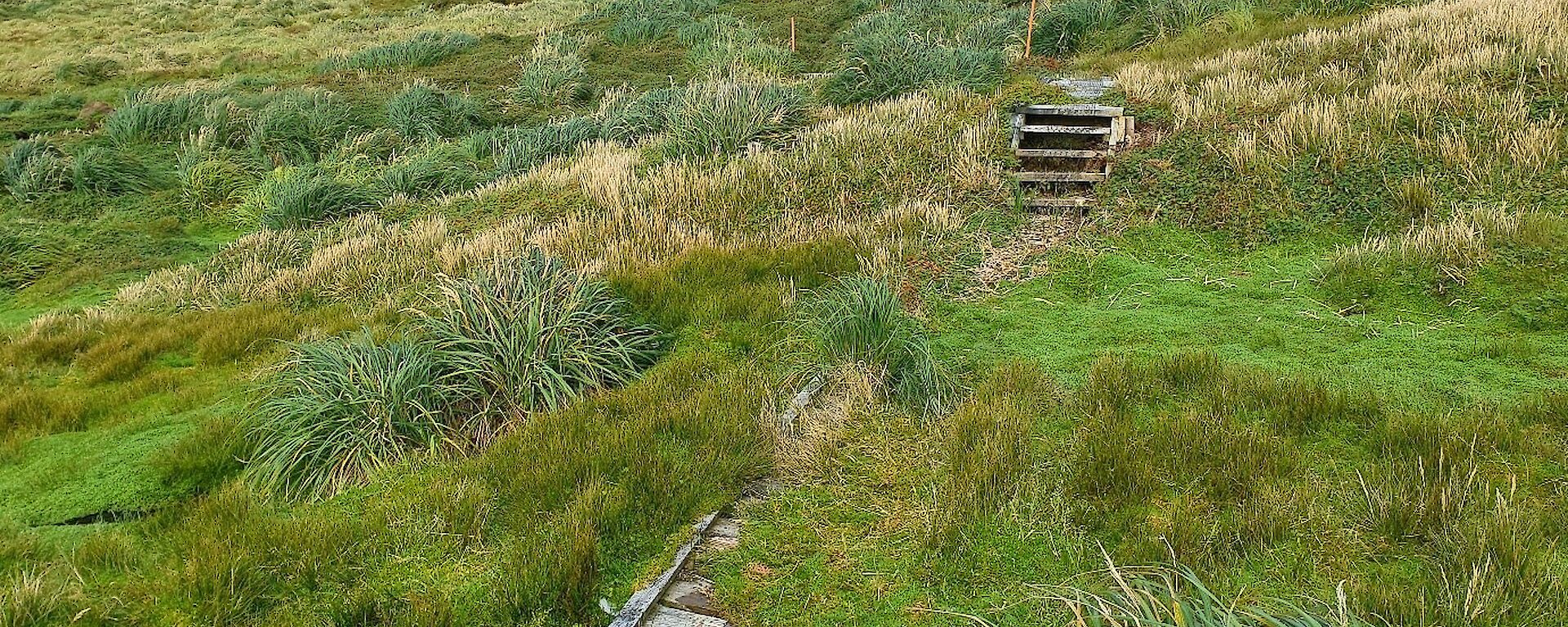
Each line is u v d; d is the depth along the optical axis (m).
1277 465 4.45
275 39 23.67
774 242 8.27
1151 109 9.76
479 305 6.12
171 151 14.45
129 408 6.40
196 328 7.77
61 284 10.14
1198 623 3.40
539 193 10.62
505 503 4.69
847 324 5.94
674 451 5.00
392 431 5.28
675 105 12.27
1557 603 3.48
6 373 7.20
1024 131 9.75
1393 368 5.52
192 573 4.23
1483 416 4.71
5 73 20.38
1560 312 5.88
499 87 17.19
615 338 6.18
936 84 11.63
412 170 12.24
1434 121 8.14
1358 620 3.36
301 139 14.33
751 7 20.78
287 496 4.99
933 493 4.48
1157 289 7.08
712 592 4.11
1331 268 6.89
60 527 4.92
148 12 27.48
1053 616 3.72
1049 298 7.15
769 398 5.55
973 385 5.68
